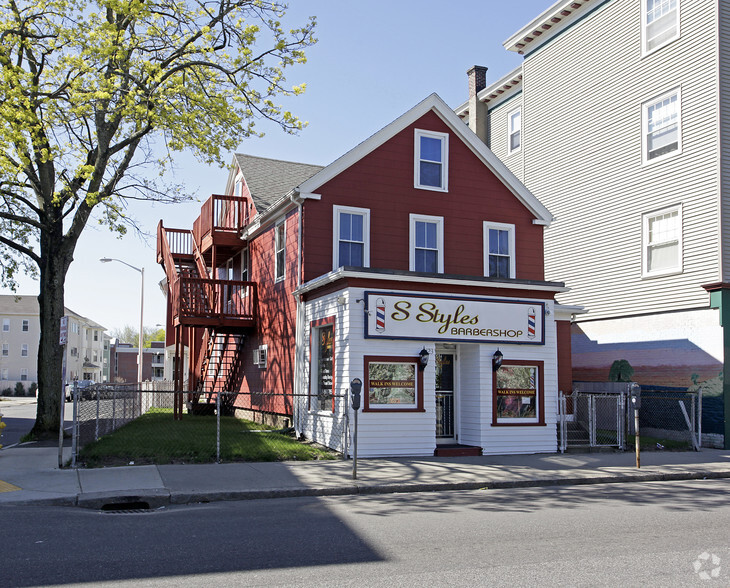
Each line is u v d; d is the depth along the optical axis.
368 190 18.92
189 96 18.33
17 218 18.12
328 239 18.45
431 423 15.31
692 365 18.84
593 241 22.91
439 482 11.79
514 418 16.11
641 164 21.12
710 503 10.37
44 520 8.84
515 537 7.86
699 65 19.27
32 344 74.56
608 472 13.30
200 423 20.78
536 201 20.81
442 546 7.40
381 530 8.22
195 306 22.06
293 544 7.48
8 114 15.77
